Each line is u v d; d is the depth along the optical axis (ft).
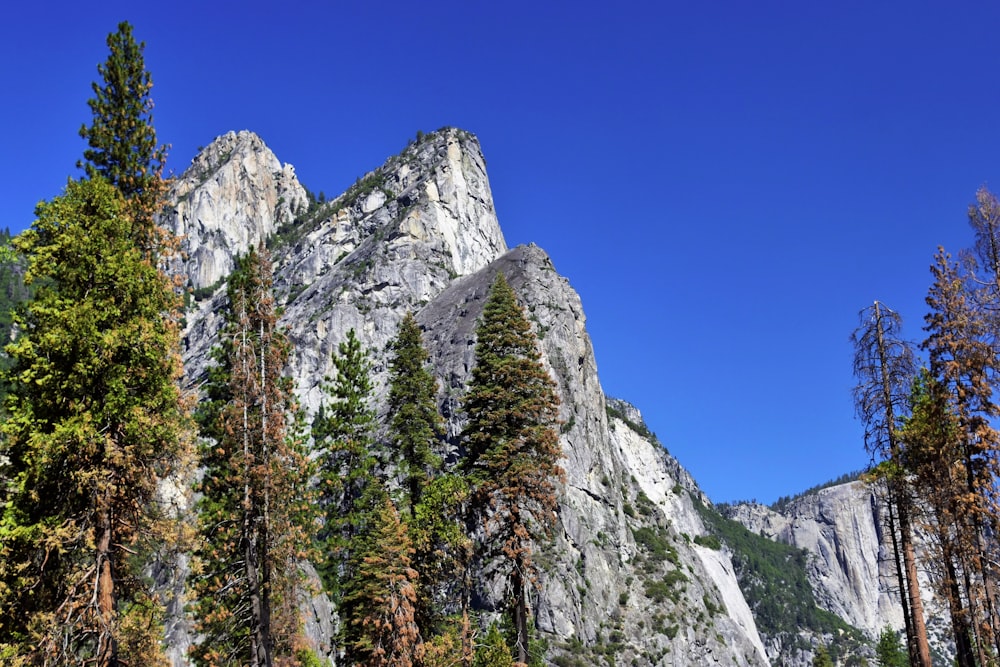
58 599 78.28
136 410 81.20
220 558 107.04
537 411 117.60
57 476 79.36
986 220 96.94
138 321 85.10
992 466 94.22
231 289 115.85
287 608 115.65
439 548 132.46
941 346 98.02
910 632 99.19
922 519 97.40
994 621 92.38
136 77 98.94
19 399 81.92
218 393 113.39
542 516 114.11
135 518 83.30
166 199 99.96
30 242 85.51
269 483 108.88
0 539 76.64
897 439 99.14
